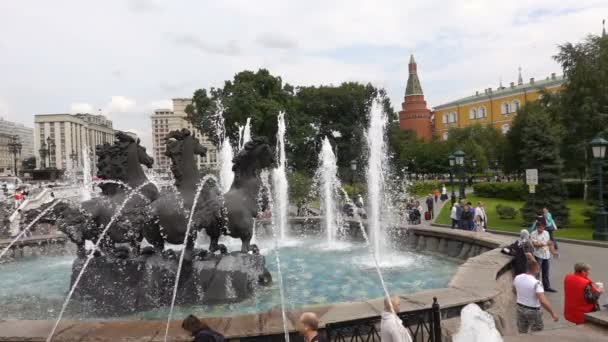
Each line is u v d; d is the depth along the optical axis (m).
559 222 23.70
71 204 10.16
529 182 22.80
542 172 24.70
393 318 4.76
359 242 17.33
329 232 18.84
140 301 8.72
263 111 45.41
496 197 43.41
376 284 10.13
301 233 20.19
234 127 45.53
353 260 13.24
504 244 11.30
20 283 10.90
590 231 21.23
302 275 11.13
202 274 8.82
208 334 4.54
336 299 8.88
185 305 8.70
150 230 9.27
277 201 25.27
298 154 52.50
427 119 113.88
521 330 6.68
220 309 8.38
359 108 59.94
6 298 9.47
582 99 29.72
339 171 54.06
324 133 60.34
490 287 7.18
